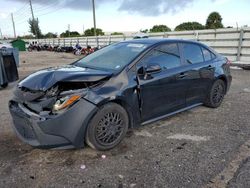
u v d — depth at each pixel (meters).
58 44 40.44
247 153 3.40
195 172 2.94
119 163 3.14
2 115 4.95
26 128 3.18
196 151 3.45
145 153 3.40
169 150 3.48
